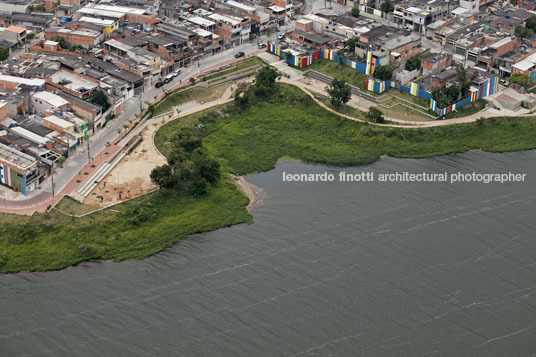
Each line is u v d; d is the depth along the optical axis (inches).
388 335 7352.4
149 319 7495.1
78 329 7367.1
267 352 7150.6
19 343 7194.9
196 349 7165.4
